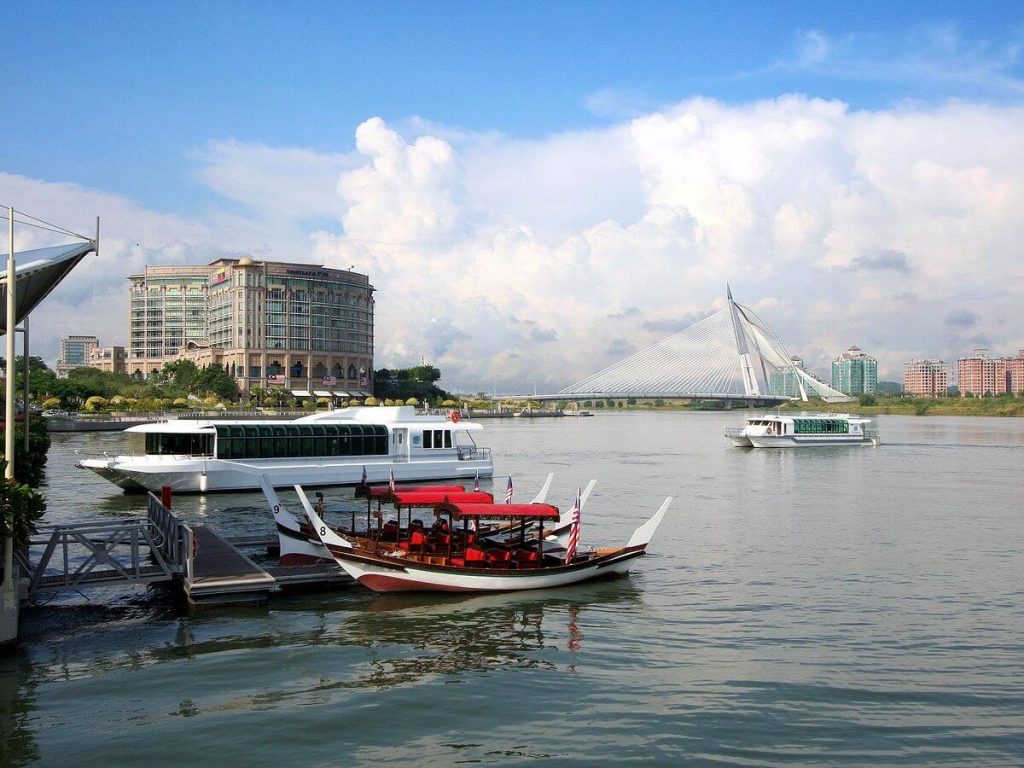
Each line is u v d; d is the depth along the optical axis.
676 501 50.56
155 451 51.94
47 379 151.50
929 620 24.59
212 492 49.59
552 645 22.22
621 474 68.31
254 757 16.03
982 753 16.34
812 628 23.78
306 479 52.28
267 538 32.84
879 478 65.19
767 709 18.22
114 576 24.66
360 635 22.84
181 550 25.83
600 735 17.02
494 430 157.50
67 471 63.59
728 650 21.91
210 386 183.00
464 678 19.91
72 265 25.45
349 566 26.25
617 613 25.16
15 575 22.22
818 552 34.44
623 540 37.28
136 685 19.19
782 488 57.91
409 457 56.50
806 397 189.50
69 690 18.88
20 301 25.42
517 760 16.00
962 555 33.94
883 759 16.08
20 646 21.56
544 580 27.77
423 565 26.33
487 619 24.38
